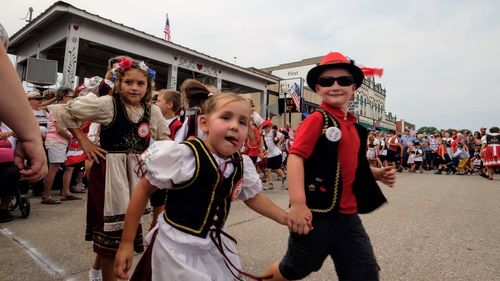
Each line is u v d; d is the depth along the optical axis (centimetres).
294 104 2472
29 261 304
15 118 117
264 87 1938
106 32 1118
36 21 1118
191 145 162
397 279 285
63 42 1131
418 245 377
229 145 164
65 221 445
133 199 165
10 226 418
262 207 187
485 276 293
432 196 742
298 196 178
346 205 191
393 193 780
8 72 116
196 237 156
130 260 164
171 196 164
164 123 287
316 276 287
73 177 679
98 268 254
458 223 485
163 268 152
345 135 194
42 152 125
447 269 308
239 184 173
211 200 161
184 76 1695
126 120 252
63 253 326
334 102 202
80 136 245
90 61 1478
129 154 250
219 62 1541
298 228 176
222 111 164
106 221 231
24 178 122
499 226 471
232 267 164
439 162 1497
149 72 266
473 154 1617
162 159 157
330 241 190
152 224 305
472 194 786
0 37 127
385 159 1539
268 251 346
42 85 896
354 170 195
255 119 721
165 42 1282
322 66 204
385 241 390
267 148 805
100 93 302
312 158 190
